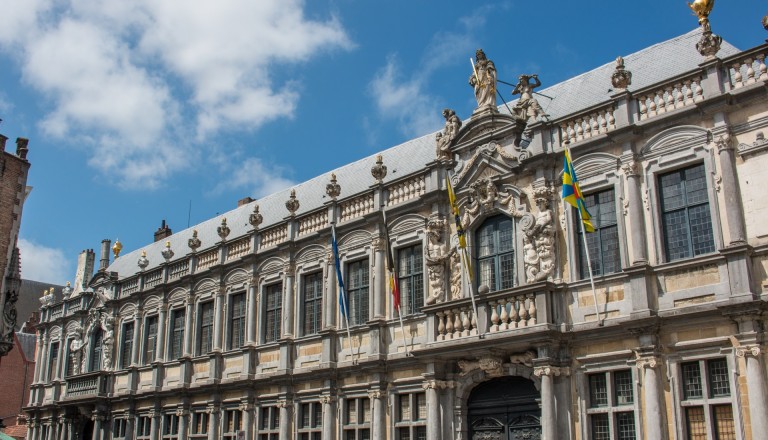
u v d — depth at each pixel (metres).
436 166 27.38
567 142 23.86
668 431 19.91
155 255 48.91
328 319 30.05
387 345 27.77
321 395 29.56
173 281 38.81
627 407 20.77
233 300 35.59
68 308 48.47
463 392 24.95
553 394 21.92
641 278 20.95
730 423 18.95
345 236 30.50
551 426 21.61
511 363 23.70
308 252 32.06
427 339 25.23
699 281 20.17
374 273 28.84
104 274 45.19
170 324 38.84
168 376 37.91
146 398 38.75
